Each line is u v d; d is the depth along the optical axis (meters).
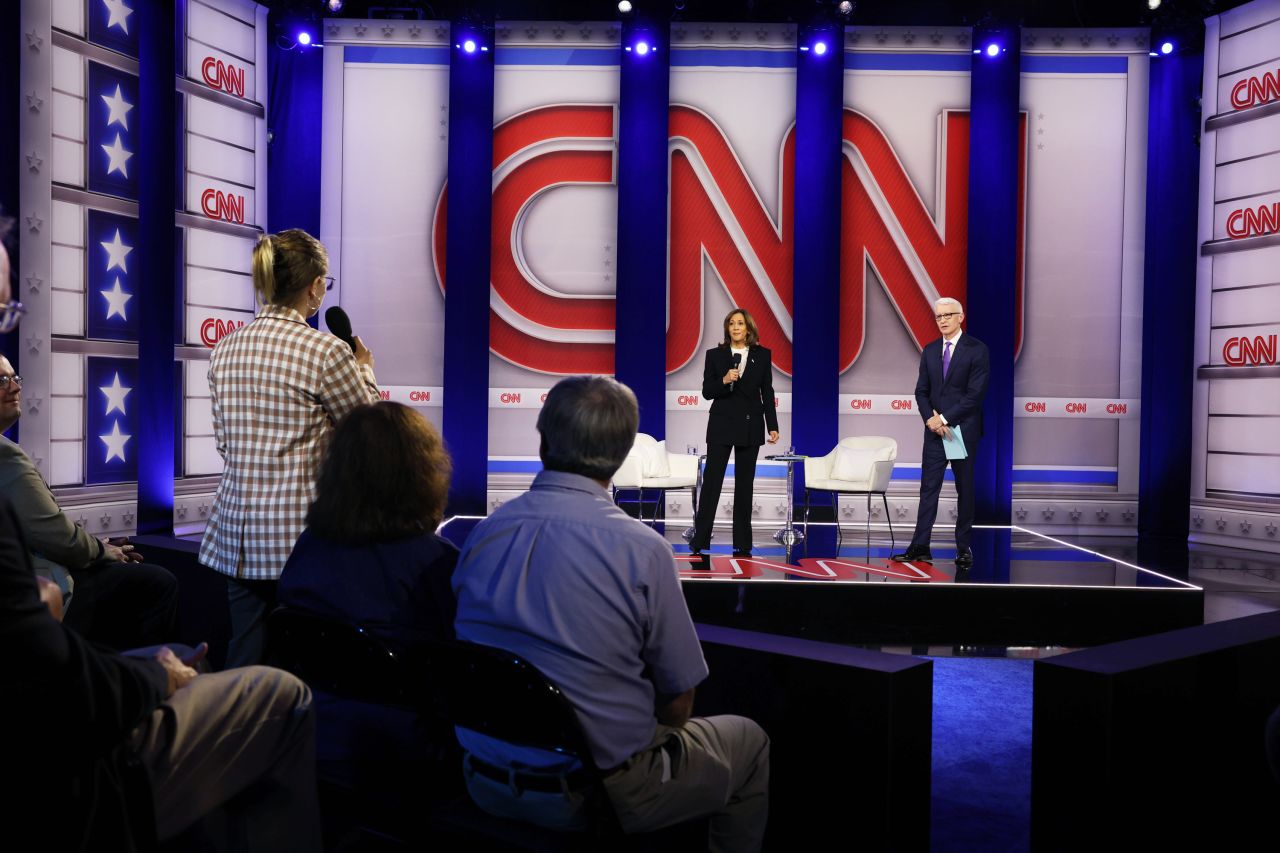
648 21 8.43
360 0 8.55
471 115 8.47
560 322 8.70
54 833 1.13
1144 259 8.55
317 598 1.85
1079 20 8.62
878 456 7.53
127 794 1.22
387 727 1.86
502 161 8.66
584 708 1.57
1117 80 8.57
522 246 8.69
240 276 7.83
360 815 1.80
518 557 1.64
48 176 6.17
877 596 5.09
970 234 8.52
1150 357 8.48
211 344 7.59
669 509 8.64
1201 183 8.16
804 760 2.04
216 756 1.39
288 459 2.28
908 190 8.66
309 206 8.56
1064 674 1.96
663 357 8.53
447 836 1.67
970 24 8.60
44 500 2.65
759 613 5.09
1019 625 5.07
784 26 8.59
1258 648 2.21
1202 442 8.14
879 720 1.92
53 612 1.45
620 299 8.52
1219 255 8.02
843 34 8.50
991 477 8.58
